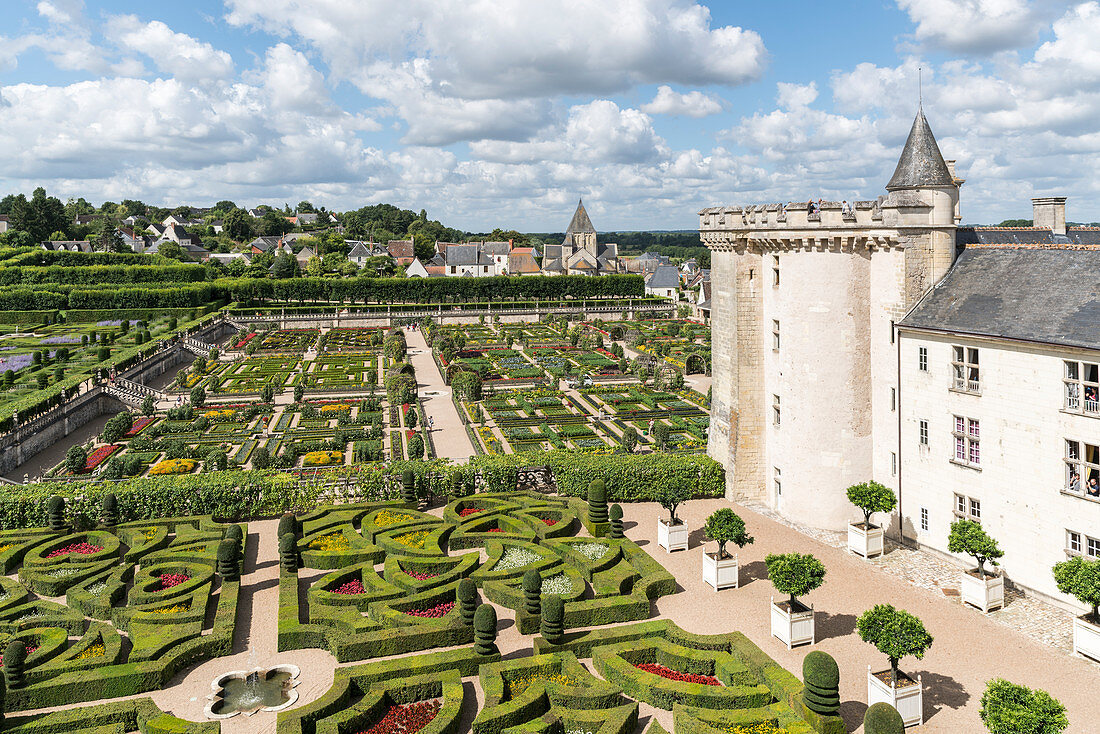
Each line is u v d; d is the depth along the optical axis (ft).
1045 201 197.47
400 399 336.70
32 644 130.00
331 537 174.40
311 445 271.08
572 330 564.71
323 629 132.05
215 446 274.77
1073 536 136.77
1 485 193.88
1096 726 105.70
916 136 169.89
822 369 181.16
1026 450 143.43
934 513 165.99
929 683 118.01
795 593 128.88
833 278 178.29
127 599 149.18
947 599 146.00
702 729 103.30
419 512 190.39
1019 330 143.54
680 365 413.80
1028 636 131.44
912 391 169.27
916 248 169.58
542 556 163.02
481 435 288.51
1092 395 133.49
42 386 353.31
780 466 194.80
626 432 267.59
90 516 186.09
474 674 123.24
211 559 160.45
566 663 119.44
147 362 407.85
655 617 141.38
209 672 124.57
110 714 108.58
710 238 211.61
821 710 104.42
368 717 109.40
